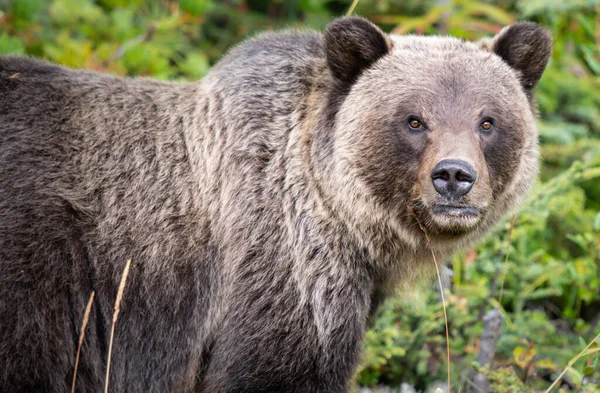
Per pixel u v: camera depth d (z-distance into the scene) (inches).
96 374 391.9
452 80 376.5
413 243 391.5
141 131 405.4
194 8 625.0
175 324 397.7
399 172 376.5
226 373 390.0
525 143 393.4
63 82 409.1
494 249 526.6
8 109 392.8
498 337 493.4
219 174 400.5
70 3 634.2
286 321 383.6
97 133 399.9
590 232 595.2
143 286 392.2
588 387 412.5
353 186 383.2
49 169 385.7
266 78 406.6
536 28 401.7
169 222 396.2
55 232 379.2
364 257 394.6
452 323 510.9
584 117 679.7
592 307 594.6
